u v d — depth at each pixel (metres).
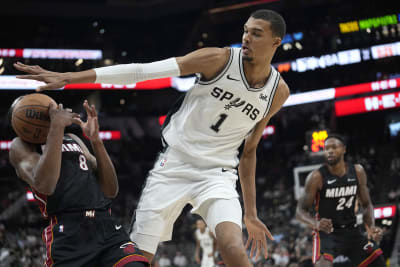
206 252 10.24
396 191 20.05
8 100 27.16
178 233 19.92
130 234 3.68
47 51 27.30
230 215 3.31
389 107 26.50
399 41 26.53
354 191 5.73
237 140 3.63
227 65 3.39
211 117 3.46
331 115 28.22
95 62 28.23
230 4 27.94
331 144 5.66
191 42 31.05
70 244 2.96
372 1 27.17
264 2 27.48
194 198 3.52
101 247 3.01
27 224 21.19
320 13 28.23
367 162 23.66
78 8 28.55
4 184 24.41
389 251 13.74
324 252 5.58
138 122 30.12
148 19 29.83
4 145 25.72
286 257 13.81
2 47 26.91
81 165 3.22
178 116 3.64
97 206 3.12
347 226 5.72
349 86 27.08
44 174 2.86
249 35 3.34
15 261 16.53
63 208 3.03
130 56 30.11
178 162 3.56
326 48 27.61
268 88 3.51
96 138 3.17
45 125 3.06
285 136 28.55
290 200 21.62
